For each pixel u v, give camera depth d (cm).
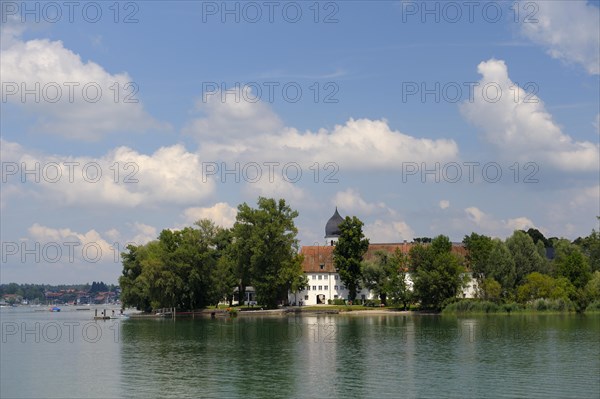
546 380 6153
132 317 18112
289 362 7519
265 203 17512
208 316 17225
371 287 18750
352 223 19100
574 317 14750
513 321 13475
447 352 8200
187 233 17475
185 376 6662
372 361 7488
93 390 6044
